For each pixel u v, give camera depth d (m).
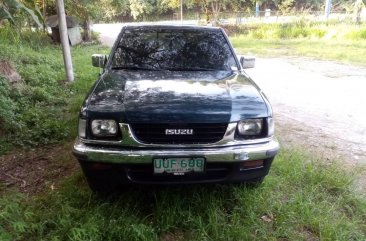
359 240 2.56
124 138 2.51
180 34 3.90
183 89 2.88
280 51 13.90
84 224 2.47
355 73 9.35
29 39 13.13
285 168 3.54
